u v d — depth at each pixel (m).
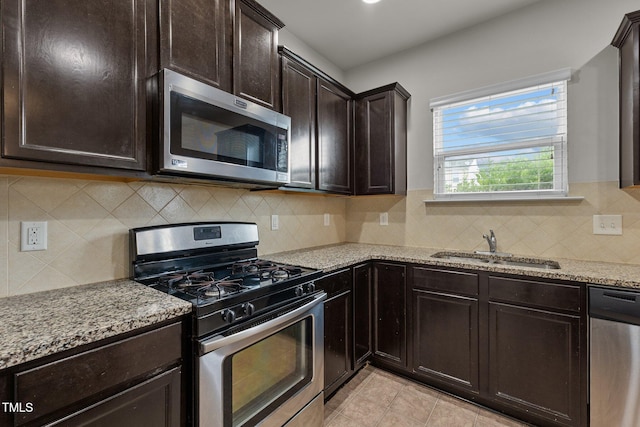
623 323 1.41
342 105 2.47
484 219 2.31
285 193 2.30
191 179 1.41
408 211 2.68
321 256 2.14
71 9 1.01
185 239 1.60
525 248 2.15
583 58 1.95
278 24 1.82
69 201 1.29
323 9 2.15
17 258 1.16
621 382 1.42
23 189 1.17
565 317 1.55
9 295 1.13
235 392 1.17
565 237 2.01
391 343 2.17
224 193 1.91
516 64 2.17
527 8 2.13
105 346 0.85
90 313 0.95
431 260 1.99
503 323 1.74
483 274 1.80
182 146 1.23
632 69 1.61
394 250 2.46
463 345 1.88
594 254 1.92
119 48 1.13
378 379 2.15
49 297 1.13
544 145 2.10
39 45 0.93
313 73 2.15
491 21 2.27
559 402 1.58
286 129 1.75
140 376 0.93
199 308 1.06
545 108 2.10
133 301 1.08
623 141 1.76
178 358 1.03
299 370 1.49
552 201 2.05
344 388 2.04
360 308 2.12
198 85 1.29
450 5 2.11
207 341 1.06
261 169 1.59
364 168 2.57
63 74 0.98
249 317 1.24
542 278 1.62
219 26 1.48
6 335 0.77
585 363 1.51
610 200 1.87
